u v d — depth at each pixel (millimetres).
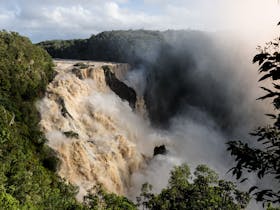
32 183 52656
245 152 8164
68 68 100812
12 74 82938
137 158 87688
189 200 38969
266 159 7996
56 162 73625
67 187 64812
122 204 53500
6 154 56688
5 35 93438
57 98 86438
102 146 82562
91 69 99438
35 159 68062
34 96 85875
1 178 47500
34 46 98625
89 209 54281
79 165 75938
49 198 52531
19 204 44688
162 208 39406
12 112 75000
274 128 8234
